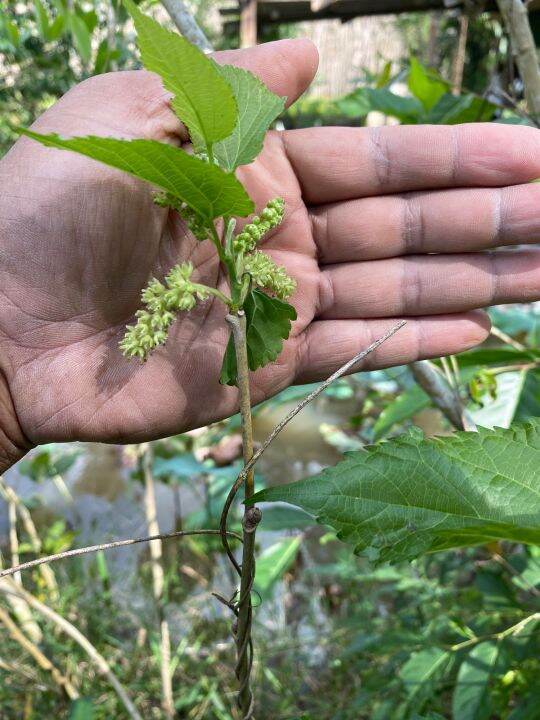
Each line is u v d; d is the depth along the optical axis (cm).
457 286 18
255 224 11
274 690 32
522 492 10
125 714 29
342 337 18
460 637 21
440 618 25
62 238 15
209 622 36
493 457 10
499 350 22
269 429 59
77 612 33
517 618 22
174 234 16
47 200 14
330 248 18
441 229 17
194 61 9
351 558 33
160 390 16
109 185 14
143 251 15
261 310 12
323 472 10
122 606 38
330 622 35
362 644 25
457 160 17
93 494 52
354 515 9
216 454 35
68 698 28
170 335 16
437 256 18
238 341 11
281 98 11
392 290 18
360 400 55
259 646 32
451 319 18
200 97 9
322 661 34
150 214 15
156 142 9
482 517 9
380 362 18
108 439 16
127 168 9
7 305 15
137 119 15
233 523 35
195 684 30
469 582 30
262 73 15
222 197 10
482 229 17
